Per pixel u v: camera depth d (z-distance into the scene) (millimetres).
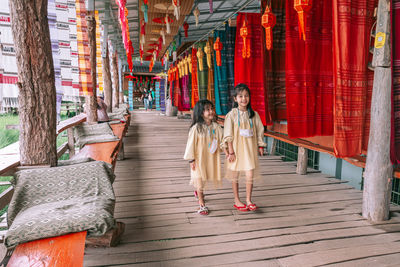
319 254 2146
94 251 2168
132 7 7449
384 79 2537
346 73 2938
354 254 2150
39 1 2375
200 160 2721
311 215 2879
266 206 3117
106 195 2258
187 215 2867
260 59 4965
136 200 3311
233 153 2752
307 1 2549
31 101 2430
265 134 5402
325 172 4703
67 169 2344
